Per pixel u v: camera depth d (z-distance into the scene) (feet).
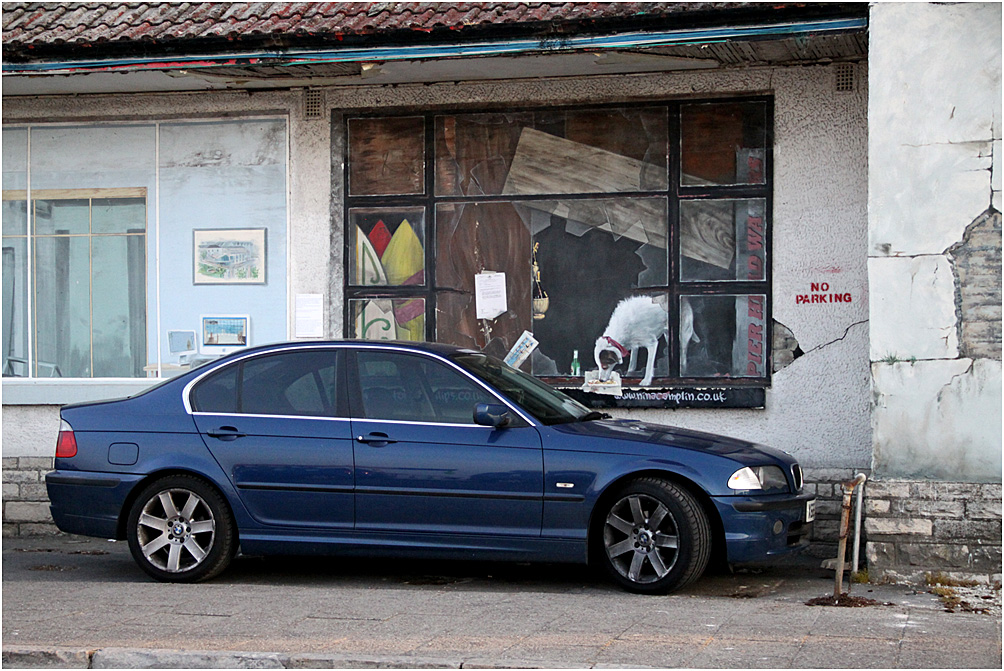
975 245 26.27
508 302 34.65
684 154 33.42
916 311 26.55
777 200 32.58
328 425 25.70
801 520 25.30
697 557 23.85
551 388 28.27
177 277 36.55
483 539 24.85
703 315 33.32
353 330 35.60
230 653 19.19
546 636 20.36
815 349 32.27
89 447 26.53
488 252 34.83
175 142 36.58
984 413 26.16
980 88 26.30
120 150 36.78
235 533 26.11
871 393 26.99
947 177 26.48
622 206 33.88
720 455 24.45
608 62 31.91
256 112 36.04
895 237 26.71
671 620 21.65
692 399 32.76
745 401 32.37
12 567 29.43
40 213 37.19
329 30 31.04
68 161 36.96
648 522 24.30
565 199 34.30
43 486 34.96
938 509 26.13
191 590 24.90
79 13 34.91
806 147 32.37
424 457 25.07
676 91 33.24
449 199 35.04
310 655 18.98
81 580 27.43
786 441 32.37
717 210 33.24
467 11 31.60
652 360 33.58
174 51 32.32
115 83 34.94
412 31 30.53
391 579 27.07
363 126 35.55
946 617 22.16
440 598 23.79
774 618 21.88
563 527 24.45
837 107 32.12
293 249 35.88
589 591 25.22
